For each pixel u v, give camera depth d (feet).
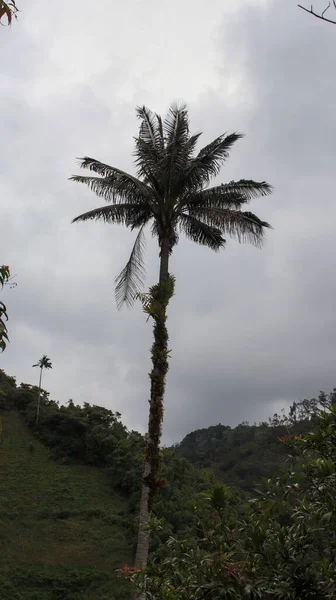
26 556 135.23
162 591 15.60
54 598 118.52
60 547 144.87
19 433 235.61
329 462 13.83
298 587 13.16
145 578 17.84
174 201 56.54
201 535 16.17
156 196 56.39
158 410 48.11
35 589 120.57
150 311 49.70
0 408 252.01
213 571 14.12
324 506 13.85
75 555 139.95
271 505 14.89
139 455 203.62
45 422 237.04
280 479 15.10
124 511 173.27
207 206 57.93
